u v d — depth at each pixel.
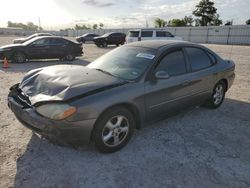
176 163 3.34
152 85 3.80
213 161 3.41
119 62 4.21
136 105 3.61
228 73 5.55
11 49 12.71
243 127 4.56
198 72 4.67
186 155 3.54
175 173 3.13
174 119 4.86
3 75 9.18
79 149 3.60
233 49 25.20
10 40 35.28
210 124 4.66
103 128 3.33
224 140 4.04
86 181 2.93
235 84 8.04
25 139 3.88
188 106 4.65
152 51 4.18
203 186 2.90
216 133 4.28
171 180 3.00
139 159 3.41
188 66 4.53
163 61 4.09
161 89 3.93
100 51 21.08
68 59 14.34
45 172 3.07
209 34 44.06
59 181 2.92
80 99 3.12
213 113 5.25
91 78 3.62
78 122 3.07
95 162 3.31
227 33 41.41
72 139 3.14
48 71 3.96
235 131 4.38
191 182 2.97
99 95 3.23
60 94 3.17
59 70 3.97
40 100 3.16
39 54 13.39
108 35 27.00
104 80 3.58
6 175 2.99
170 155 3.53
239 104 5.91
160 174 3.10
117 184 2.90
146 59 4.03
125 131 3.62
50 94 3.26
